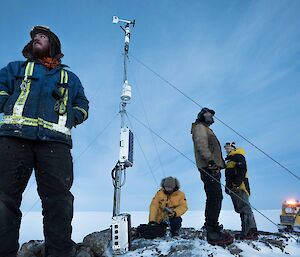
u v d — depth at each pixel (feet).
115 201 12.83
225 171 16.20
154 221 15.76
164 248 11.88
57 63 7.50
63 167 6.31
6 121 6.16
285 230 19.40
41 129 6.23
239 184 15.30
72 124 6.88
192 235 15.43
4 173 5.85
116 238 11.91
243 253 11.73
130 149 13.64
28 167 6.15
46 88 6.75
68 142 6.60
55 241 5.98
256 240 14.38
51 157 6.24
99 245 12.09
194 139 12.87
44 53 7.47
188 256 10.67
